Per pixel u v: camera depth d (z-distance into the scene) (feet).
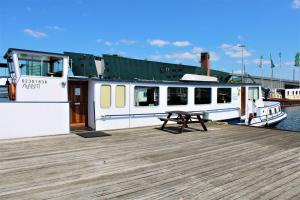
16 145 28.55
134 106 41.78
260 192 16.52
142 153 25.59
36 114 33.27
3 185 17.25
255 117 54.70
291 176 19.36
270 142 31.17
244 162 22.80
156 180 18.37
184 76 48.65
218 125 45.19
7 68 37.60
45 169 20.51
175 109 45.65
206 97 48.93
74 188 16.84
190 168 21.06
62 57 35.47
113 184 17.56
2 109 31.27
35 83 33.78
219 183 17.93
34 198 15.37
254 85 55.21
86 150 26.58
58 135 34.37
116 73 45.16
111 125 39.86
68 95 38.91
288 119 119.03
